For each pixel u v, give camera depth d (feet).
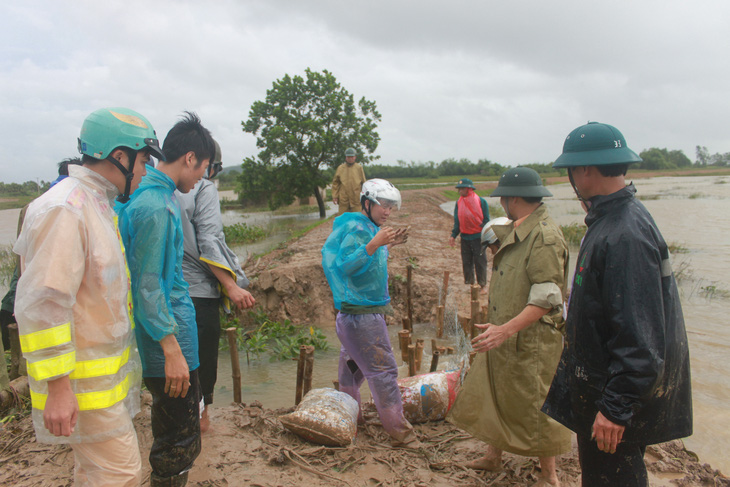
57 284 6.67
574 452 12.64
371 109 85.97
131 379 8.11
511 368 10.62
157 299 8.30
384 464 11.85
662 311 7.04
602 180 7.80
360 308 12.17
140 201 8.56
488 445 12.13
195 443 9.57
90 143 7.52
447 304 27.27
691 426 7.88
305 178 84.58
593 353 7.76
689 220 72.23
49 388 6.78
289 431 12.98
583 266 7.74
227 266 12.33
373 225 12.56
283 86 82.23
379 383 12.34
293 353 22.49
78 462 7.90
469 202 29.55
